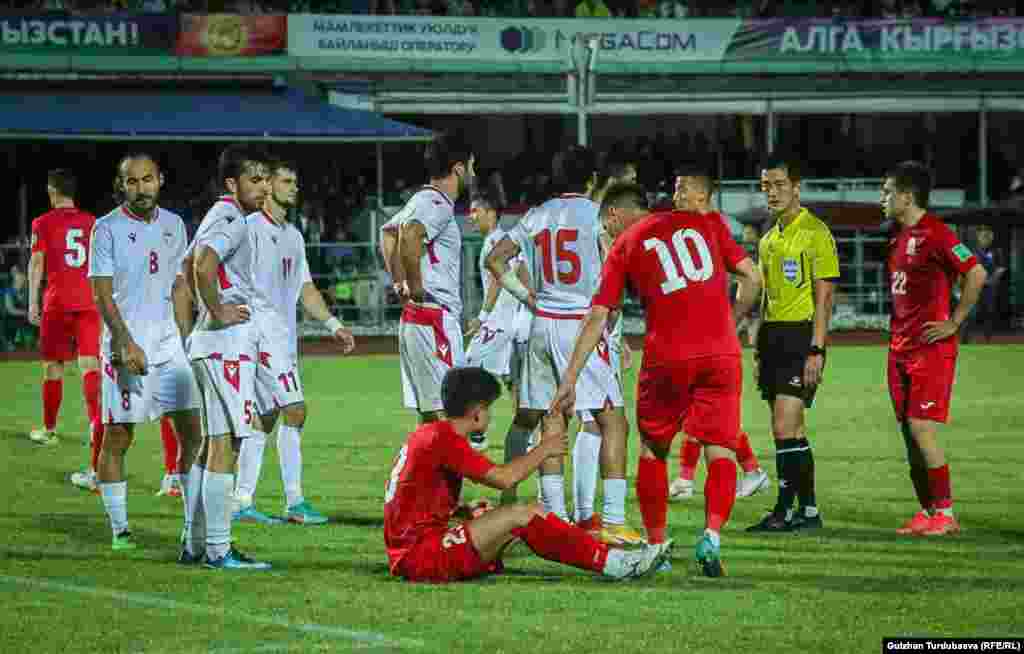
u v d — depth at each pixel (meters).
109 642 19.89
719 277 24.81
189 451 27.33
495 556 24.12
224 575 24.72
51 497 34.56
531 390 29.66
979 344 90.50
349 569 25.34
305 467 40.12
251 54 104.00
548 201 29.84
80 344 43.06
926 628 20.78
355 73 106.81
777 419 30.36
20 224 98.94
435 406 32.16
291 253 32.88
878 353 85.06
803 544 28.19
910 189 30.69
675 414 24.84
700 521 31.41
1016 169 120.94
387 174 114.12
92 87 102.75
